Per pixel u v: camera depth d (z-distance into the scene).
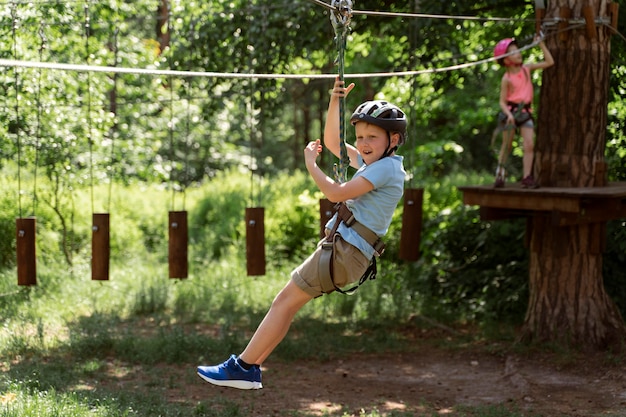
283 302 4.81
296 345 10.31
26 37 11.48
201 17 11.95
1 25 11.02
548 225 10.08
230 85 12.76
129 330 10.59
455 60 12.98
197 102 22.72
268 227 16.08
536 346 9.94
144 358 9.53
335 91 5.07
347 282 4.77
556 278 10.04
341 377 9.34
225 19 11.93
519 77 9.28
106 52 13.30
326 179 4.71
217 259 16.55
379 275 13.58
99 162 15.55
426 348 10.80
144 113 21.00
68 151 13.64
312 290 4.77
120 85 18.44
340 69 5.09
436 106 17.31
